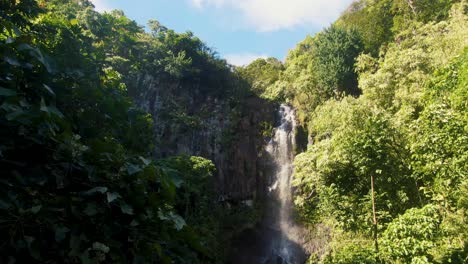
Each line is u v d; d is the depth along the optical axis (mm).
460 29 14359
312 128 23312
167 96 26609
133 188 2781
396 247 6168
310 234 19703
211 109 27250
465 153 6227
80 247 2395
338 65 24250
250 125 26422
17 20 4824
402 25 24203
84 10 23531
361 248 7652
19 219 2199
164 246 2963
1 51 2748
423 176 7363
